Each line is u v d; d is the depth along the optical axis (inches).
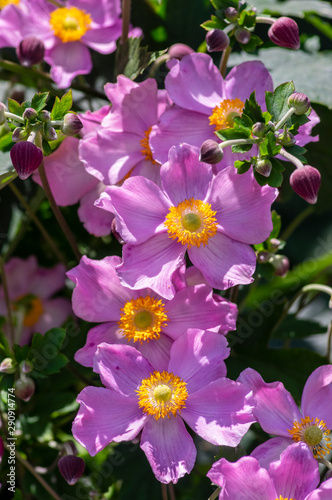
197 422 18.7
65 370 22.1
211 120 20.0
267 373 21.6
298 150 18.8
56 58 22.5
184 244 19.2
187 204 19.1
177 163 19.1
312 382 19.2
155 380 18.8
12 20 22.7
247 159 19.6
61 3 23.1
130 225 19.0
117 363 18.9
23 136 18.9
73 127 18.8
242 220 19.2
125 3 21.3
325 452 19.2
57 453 21.8
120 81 20.2
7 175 20.3
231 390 18.6
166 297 18.6
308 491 18.3
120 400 18.8
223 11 20.3
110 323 19.5
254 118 18.7
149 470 22.3
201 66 20.3
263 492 18.2
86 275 19.2
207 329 19.1
